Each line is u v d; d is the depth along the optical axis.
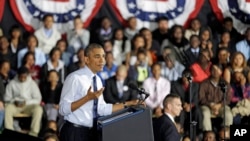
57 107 30.36
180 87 30.56
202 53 31.38
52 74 30.56
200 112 30.05
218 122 30.73
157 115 30.39
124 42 33.03
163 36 33.62
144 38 32.75
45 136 26.05
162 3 34.66
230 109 30.88
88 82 19.42
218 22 35.06
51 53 31.31
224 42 34.00
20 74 30.16
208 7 35.06
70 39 33.00
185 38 33.38
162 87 30.86
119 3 34.31
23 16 33.44
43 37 32.78
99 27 33.81
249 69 32.00
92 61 19.44
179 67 31.81
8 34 33.38
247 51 34.22
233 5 35.12
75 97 19.36
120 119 18.48
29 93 30.27
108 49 32.00
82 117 19.48
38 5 33.53
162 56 32.88
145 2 34.50
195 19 34.09
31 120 29.95
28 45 31.91
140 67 31.58
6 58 31.64
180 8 34.78
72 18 33.78
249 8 35.22
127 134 18.59
